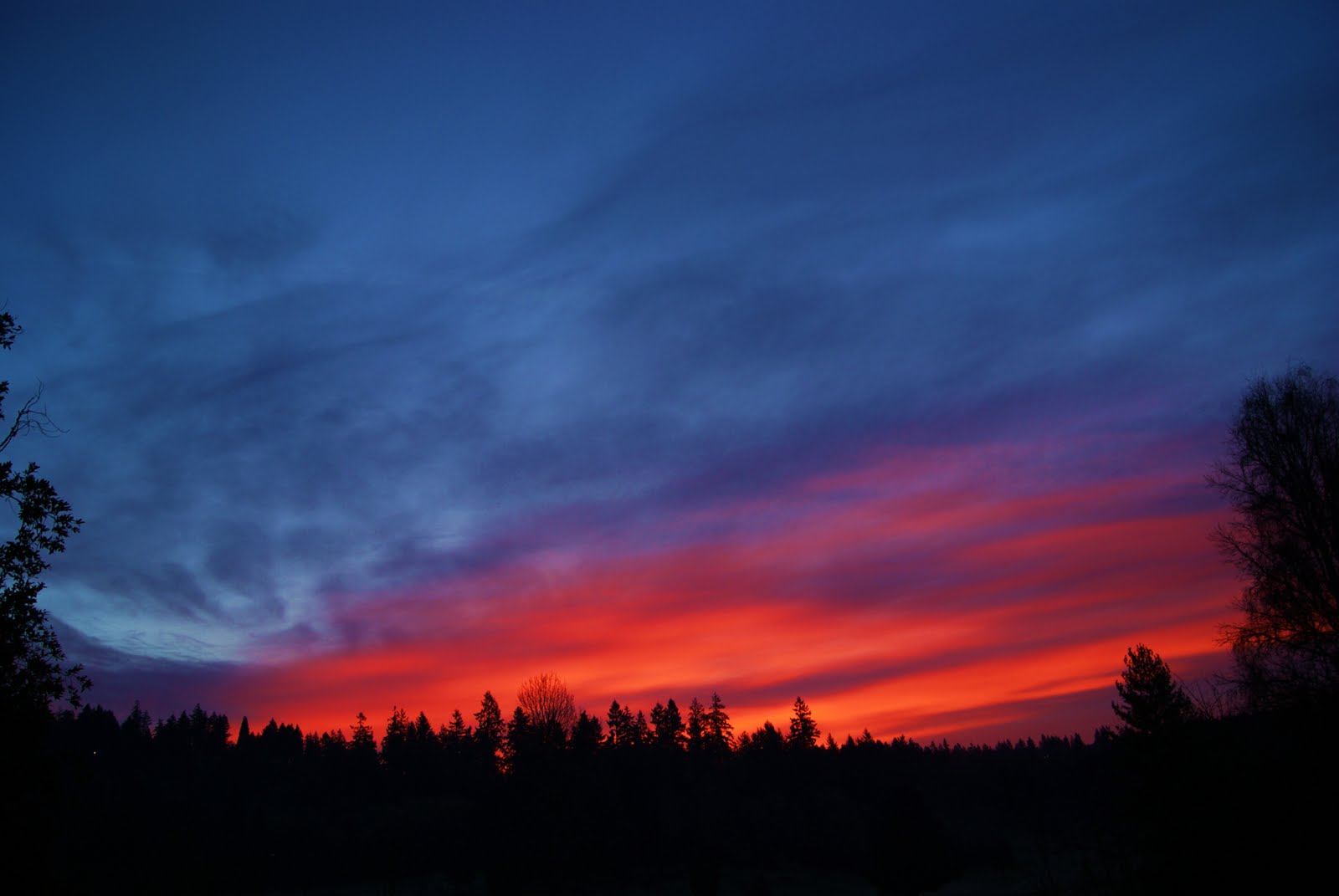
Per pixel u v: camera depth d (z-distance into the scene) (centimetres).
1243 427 2647
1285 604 2456
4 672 1792
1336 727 2180
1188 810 2297
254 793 10706
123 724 13300
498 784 7156
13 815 1823
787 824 8638
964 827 8431
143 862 7175
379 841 8619
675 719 12238
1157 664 3828
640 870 7869
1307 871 2009
